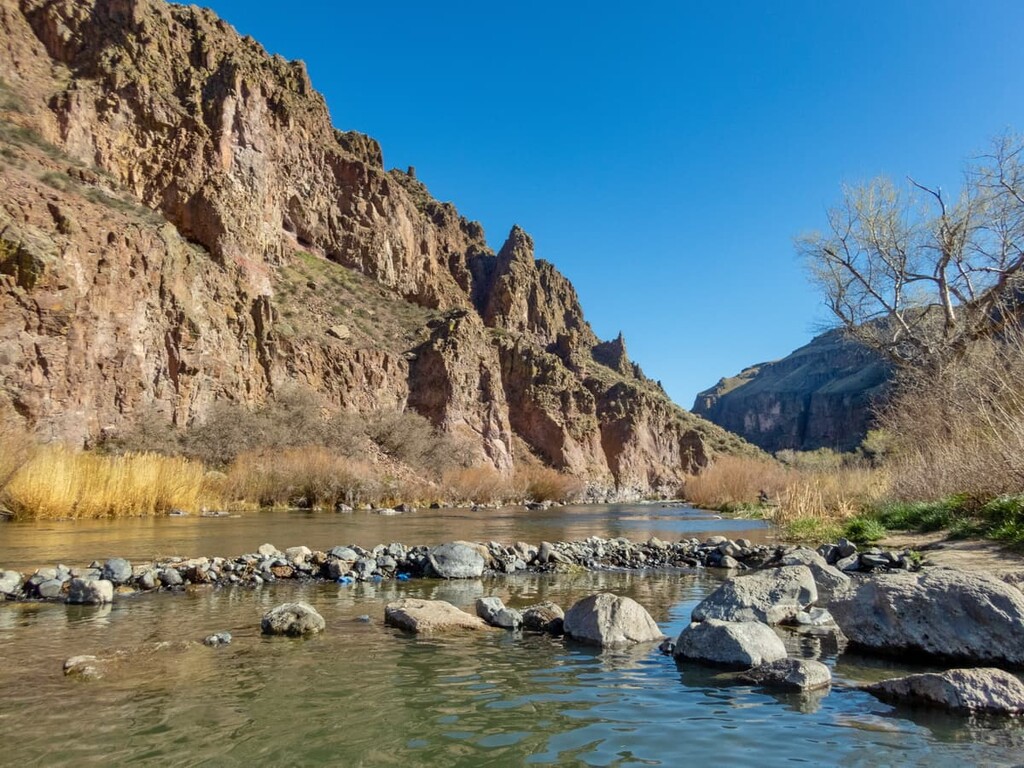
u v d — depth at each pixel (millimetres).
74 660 5578
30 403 32219
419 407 66312
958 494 13344
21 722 4203
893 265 23969
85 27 55344
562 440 77688
